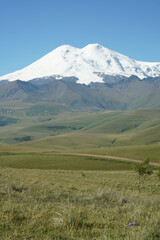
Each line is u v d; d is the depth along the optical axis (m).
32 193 15.62
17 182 22.75
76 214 8.01
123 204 12.18
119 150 121.81
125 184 39.81
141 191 34.00
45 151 123.06
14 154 105.19
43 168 76.69
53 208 9.76
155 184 40.50
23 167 78.31
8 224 7.16
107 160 92.38
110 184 38.53
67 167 78.88
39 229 6.76
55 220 7.45
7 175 32.12
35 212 8.62
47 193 15.89
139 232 6.37
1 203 10.27
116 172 56.53
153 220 7.59
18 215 7.98
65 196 15.77
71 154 104.19
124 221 7.77
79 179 40.81
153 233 6.63
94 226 7.41
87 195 15.79
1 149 135.38
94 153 116.75
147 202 12.25
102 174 51.72
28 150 133.38
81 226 7.35
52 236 6.33
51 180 34.59
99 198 14.00
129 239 6.20
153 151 113.38
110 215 8.57
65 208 8.62
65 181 35.84
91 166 81.69
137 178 45.47
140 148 122.56
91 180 40.88
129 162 89.31
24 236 6.28
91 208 9.65
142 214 8.73
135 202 12.76
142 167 36.31
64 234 6.55
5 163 83.75
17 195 13.84
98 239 6.24
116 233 6.61
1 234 6.40
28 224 7.07
